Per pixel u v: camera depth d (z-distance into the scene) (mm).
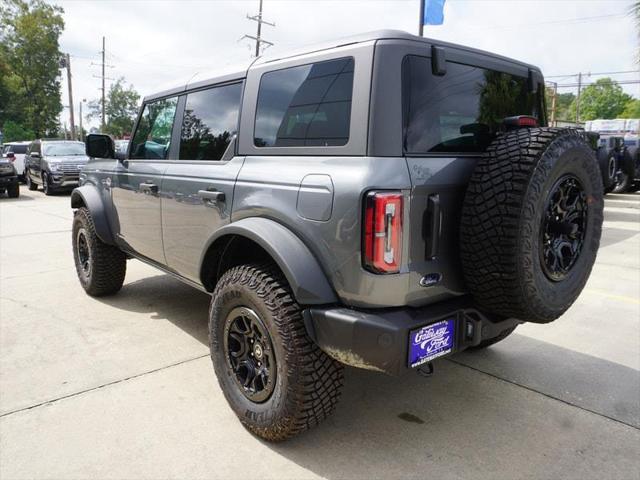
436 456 2465
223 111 3004
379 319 2100
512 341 3936
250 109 2758
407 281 2135
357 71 2174
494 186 2092
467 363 3531
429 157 2234
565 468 2377
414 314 2199
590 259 2564
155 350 3639
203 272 3010
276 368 2391
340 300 2236
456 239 2291
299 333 2297
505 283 2127
